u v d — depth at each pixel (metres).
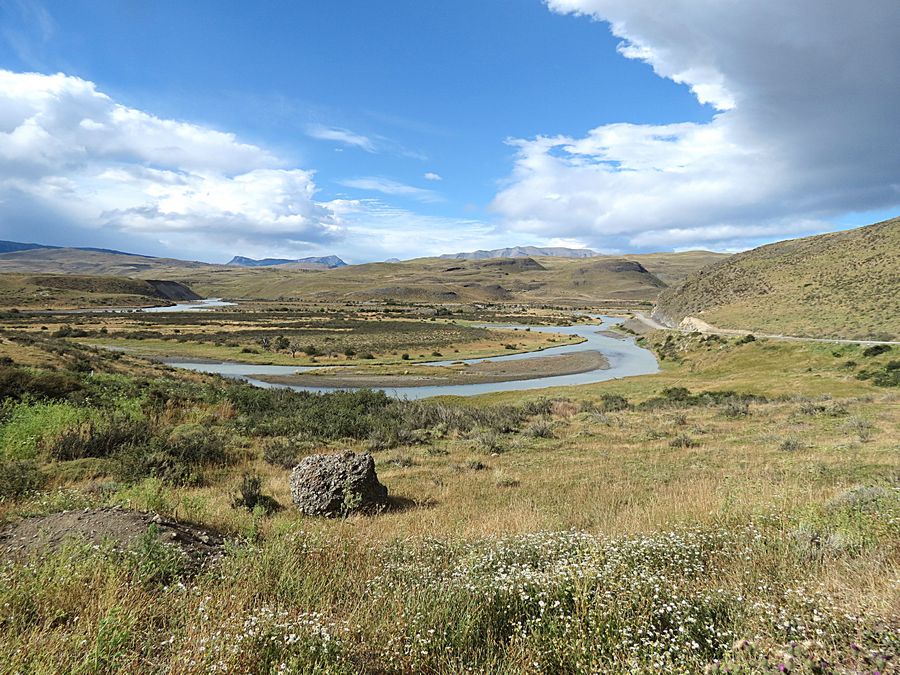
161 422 19.30
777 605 3.81
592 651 3.20
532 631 3.48
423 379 58.19
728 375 52.81
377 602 4.05
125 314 147.62
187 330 103.06
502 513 9.68
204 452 14.72
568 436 22.23
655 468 14.48
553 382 57.16
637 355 82.38
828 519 6.33
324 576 4.73
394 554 5.78
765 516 6.77
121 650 3.12
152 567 4.72
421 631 3.51
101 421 15.73
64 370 27.78
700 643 3.40
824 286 82.12
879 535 5.57
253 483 10.44
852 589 3.88
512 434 23.34
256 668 3.04
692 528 6.47
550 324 152.25
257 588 4.35
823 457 14.38
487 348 87.38
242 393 27.86
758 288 96.88
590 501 10.48
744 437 19.89
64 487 9.85
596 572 4.22
